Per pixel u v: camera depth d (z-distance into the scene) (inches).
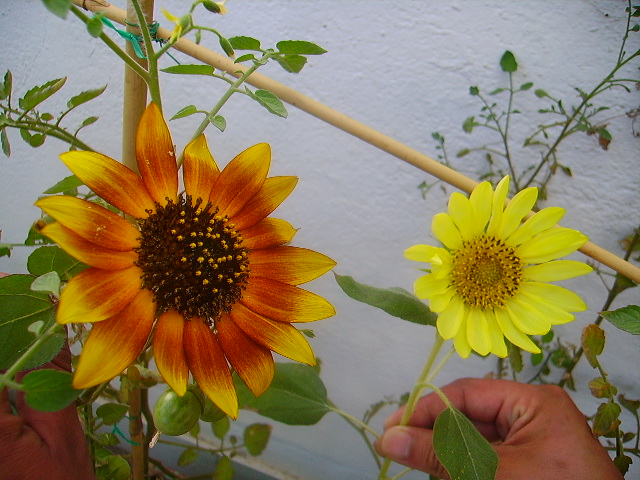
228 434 22.5
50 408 8.6
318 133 17.4
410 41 16.2
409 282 18.5
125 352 9.2
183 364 9.9
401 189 17.6
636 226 16.4
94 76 17.5
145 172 9.9
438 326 12.0
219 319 10.6
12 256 20.4
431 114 16.9
